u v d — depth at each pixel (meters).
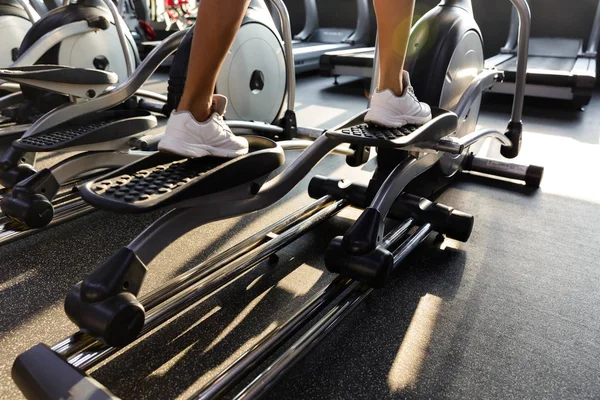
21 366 0.79
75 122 1.85
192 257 1.46
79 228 1.67
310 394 0.94
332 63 4.66
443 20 1.70
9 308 1.21
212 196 1.07
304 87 4.75
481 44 1.91
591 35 4.65
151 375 0.99
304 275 1.38
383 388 0.96
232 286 1.32
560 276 1.40
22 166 1.72
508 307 1.24
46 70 1.70
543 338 1.12
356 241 1.13
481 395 0.94
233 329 1.14
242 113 2.42
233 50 2.26
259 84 2.47
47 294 1.27
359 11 5.79
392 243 1.34
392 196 1.30
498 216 1.81
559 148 2.74
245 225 1.69
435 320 1.18
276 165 1.22
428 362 1.03
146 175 1.07
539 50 4.93
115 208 0.90
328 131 1.27
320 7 6.31
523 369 1.01
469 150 2.22
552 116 3.61
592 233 1.68
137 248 0.94
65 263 1.43
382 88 1.32
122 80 2.70
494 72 2.03
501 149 2.10
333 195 1.71
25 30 3.01
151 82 4.76
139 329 0.90
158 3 6.36
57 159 2.40
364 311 1.21
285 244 1.38
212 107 1.16
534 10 4.98
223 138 1.14
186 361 1.03
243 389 0.87
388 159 1.61
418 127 1.34
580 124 3.35
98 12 2.41
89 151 1.74
